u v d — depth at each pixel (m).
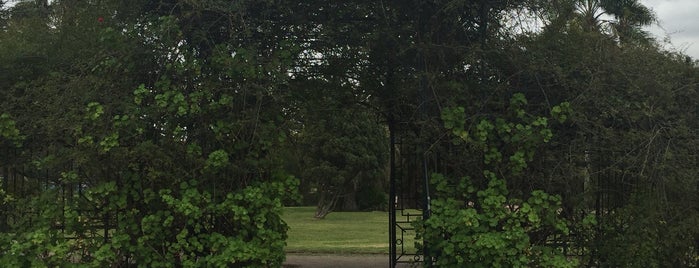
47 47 6.23
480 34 5.89
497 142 5.66
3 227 5.79
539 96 5.87
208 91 5.38
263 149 5.57
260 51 5.81
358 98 7.64
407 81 6.29
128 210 5.43
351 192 28.73
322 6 6.11
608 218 6.17
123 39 5.42
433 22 5.84
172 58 5.43
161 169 5.33
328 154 24.31
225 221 5.59
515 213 5.47
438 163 5.86
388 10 6.04
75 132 5.20
